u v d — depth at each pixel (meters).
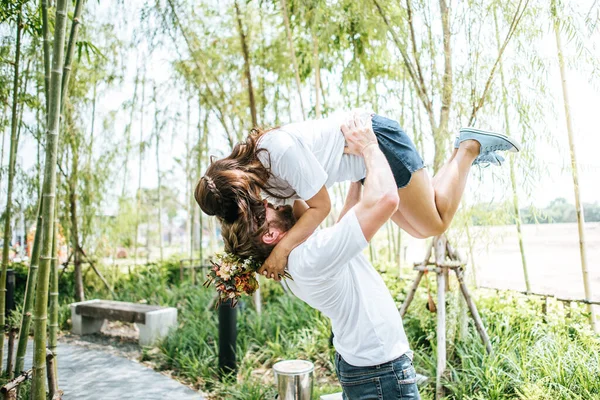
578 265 6.84
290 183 1.52
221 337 3.67
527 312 3.70
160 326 4.72
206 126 6.34
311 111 5.21
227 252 1.58
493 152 1.96
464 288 3.23
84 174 6.41
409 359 1.53
